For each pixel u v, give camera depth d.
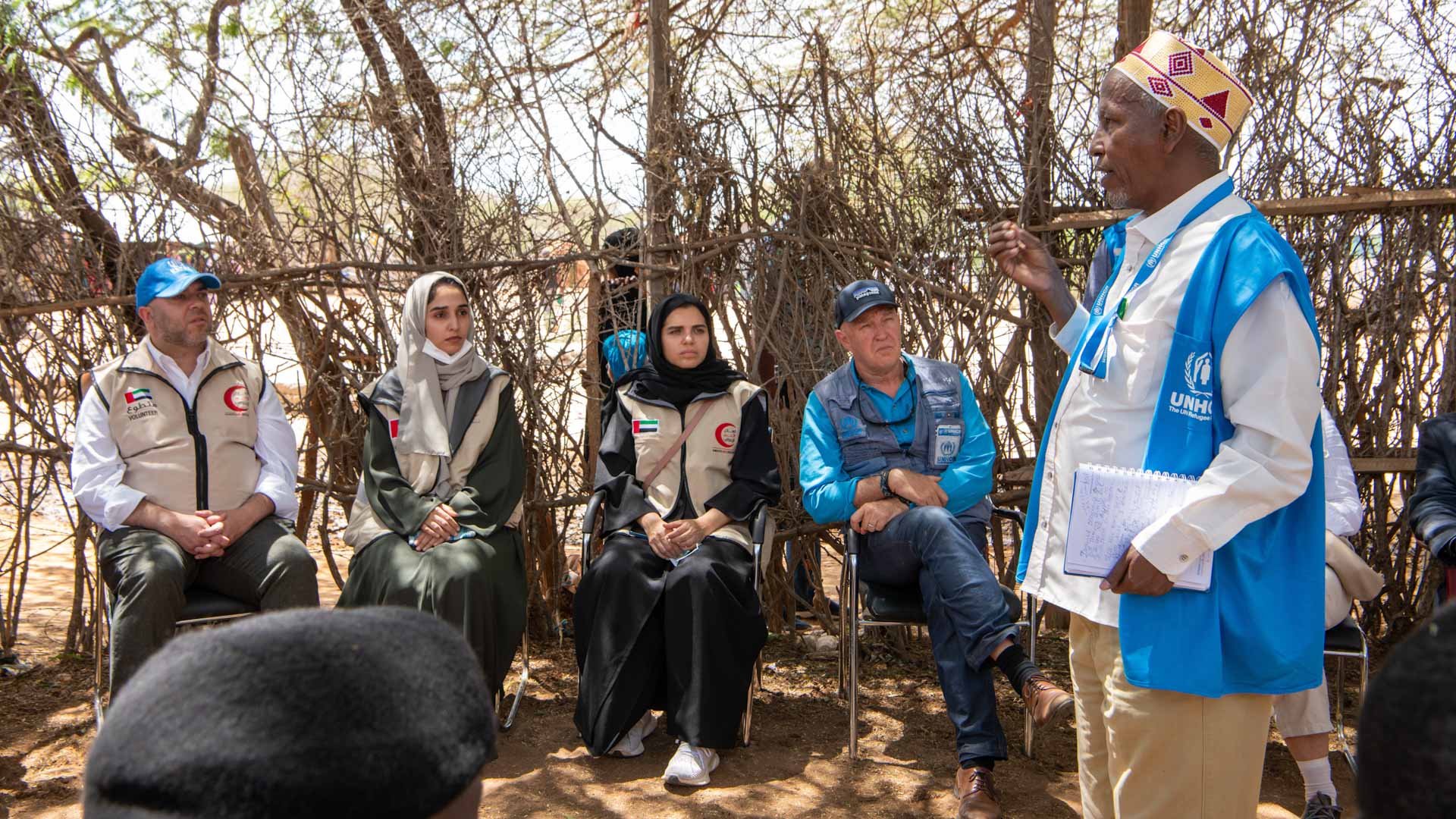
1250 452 1.85
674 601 3.38
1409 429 4.28
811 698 4.05
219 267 4.14
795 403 4.40
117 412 3.50
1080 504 1.94
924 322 4.33
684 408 3.75
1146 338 2.02
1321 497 1.96
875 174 4.32
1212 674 1.89
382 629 0.64
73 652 4.27
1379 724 0.56
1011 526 5.11
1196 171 2.03
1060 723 3.84
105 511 3.38
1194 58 2.02
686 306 3.74
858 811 3.12
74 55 4.23
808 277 4.38
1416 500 3.43
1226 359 1.91
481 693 0.66
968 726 3.15
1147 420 2.03
